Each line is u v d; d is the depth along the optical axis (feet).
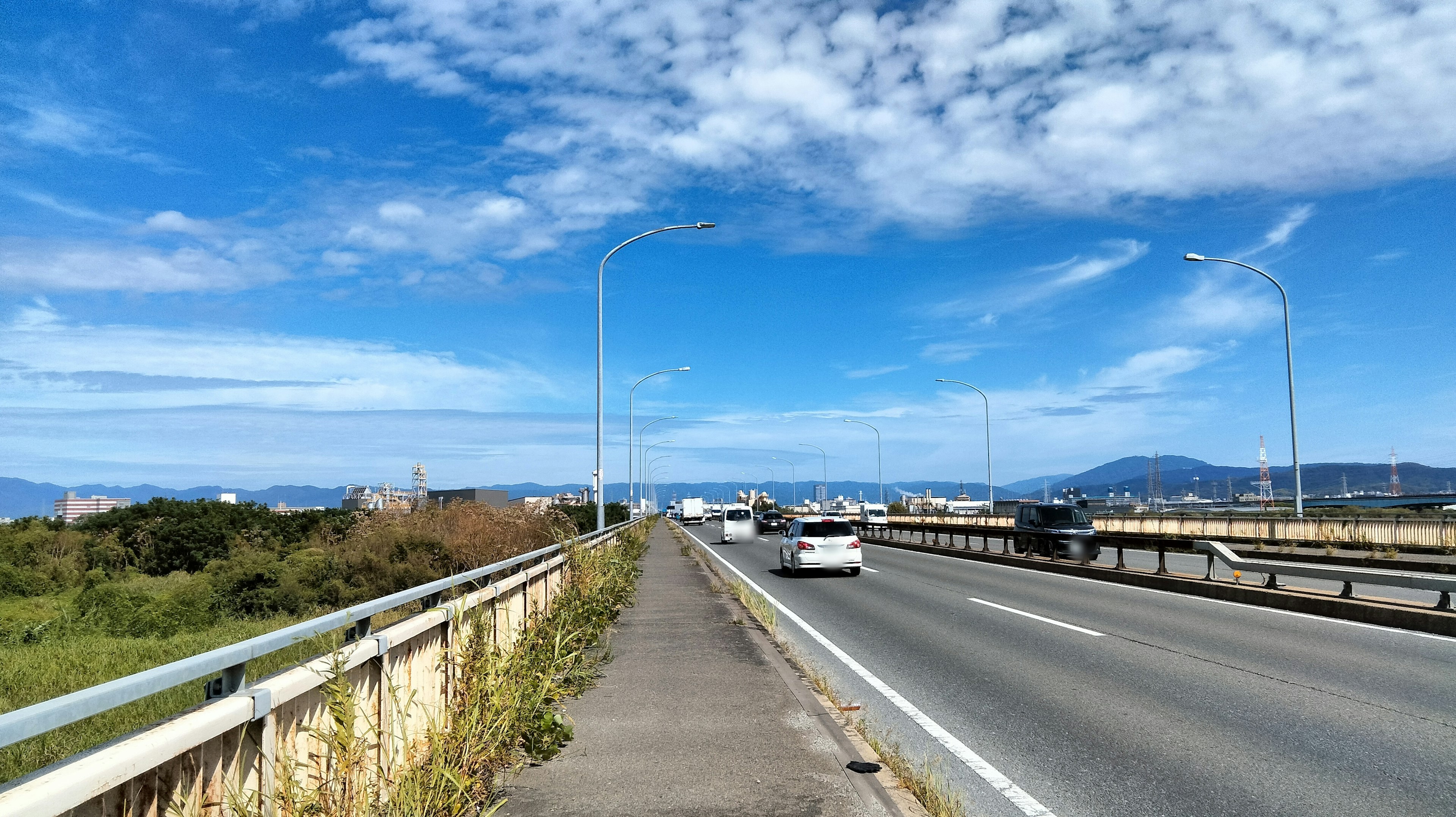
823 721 22.63
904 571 78.13
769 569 84.79
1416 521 82.53
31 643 46.73
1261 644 35.58
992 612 47.83
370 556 69.97
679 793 16.90
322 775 12.22
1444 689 26.94
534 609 32.73
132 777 7.97
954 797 16.84
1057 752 20.97
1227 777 18.83
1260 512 154.71
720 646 34.60
